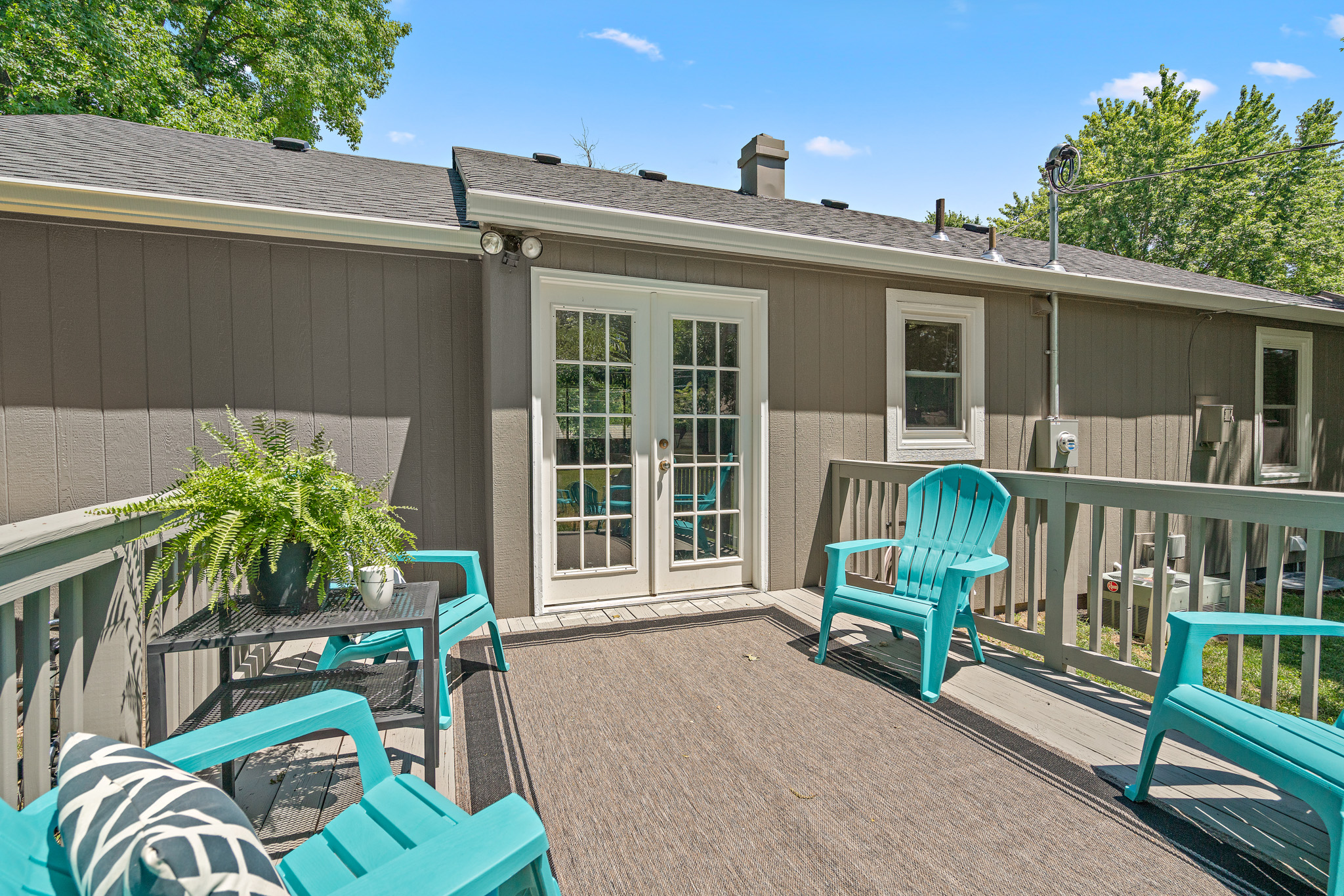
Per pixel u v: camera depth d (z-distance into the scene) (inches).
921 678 110.0
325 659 89.9
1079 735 91.1
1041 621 195.9
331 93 562.3
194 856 22.6
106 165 135.3
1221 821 70.4
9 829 29.1
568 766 82.8
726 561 167.6
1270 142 759.1
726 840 67.7
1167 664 72.2
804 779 79.6
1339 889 52.1
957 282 191.9
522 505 144.1
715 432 166.2
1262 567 251.6
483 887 32.3
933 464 190.7
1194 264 725.3
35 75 365.4
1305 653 81.4
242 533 69.5
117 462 129.2
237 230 133.2
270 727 48.4
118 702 68.6
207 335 135.0
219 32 515.5
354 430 145.9
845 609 115.6
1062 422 201.0
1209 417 232.1
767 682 110.7
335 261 144.3
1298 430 265.1
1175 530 229.6
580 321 150.6
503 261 139.7
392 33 628.1
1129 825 69.8
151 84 417.7
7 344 122.4
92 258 127.4
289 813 72.8
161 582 80.8
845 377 178.4
